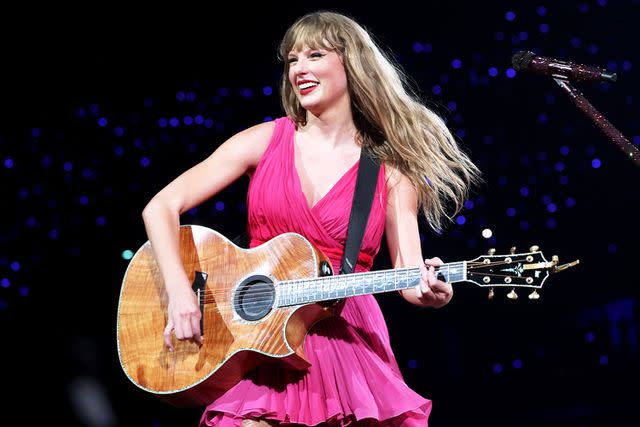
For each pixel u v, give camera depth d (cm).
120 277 2822
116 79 2866
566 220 3550
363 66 1022
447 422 3180
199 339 940
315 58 1008
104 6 2795
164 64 2898
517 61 1003
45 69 2805
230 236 2906
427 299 926
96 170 2848
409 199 1015
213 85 2938
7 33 2741
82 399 2370
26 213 2809
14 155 2806
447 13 3166
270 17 2931
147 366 963
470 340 3522
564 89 991
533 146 3441
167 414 2473
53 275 2797
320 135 1020
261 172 1009
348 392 930
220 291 965
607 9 3291
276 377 942
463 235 3406
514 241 3453
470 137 3384
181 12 2867
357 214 979
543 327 3581
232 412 922
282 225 985
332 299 938
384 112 1025
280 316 934
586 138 3484
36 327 2567
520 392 3469
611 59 3350
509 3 3231
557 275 3622
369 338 989
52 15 2756
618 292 3600
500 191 3441
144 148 2884
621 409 2997
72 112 2844
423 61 3192
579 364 3525
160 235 970
